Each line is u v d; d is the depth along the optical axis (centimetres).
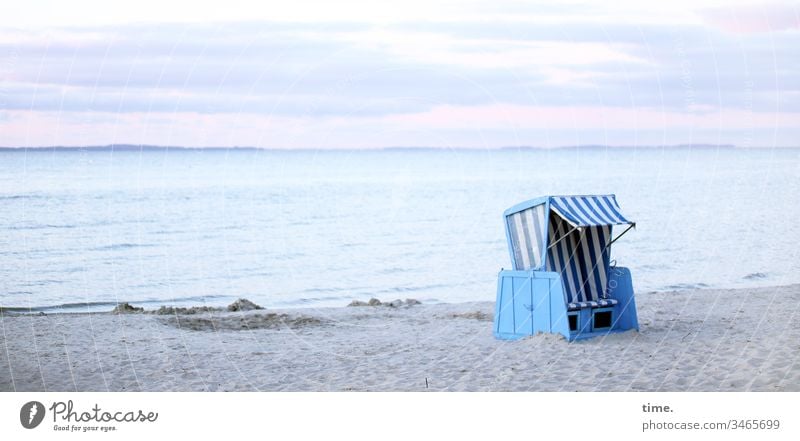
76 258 2897
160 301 2272
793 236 3008
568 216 1026
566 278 1086
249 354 1066
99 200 4219
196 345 1130
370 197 4981
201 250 3209
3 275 2578
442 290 2448
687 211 3831
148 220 3866
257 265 2928
